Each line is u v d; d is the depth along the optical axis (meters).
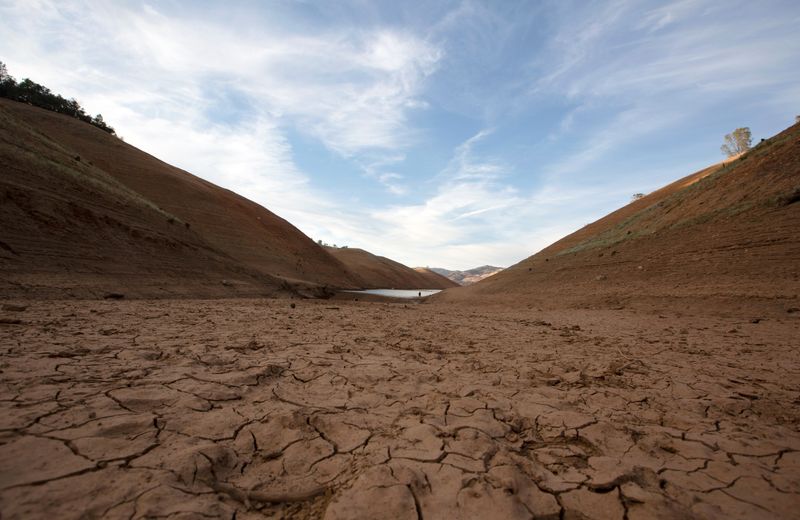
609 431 2.81
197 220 44.88
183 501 1.75
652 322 10.68
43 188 15.27
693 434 2.80
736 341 7.27
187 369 3.89
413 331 8.38
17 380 3.14
